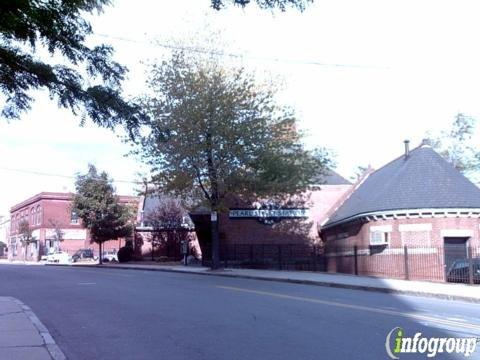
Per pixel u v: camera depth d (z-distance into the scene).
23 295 17.19
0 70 7.23
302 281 22.00
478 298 15.27
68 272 29.39
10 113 7.90
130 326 10.99
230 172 29.17
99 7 7.34
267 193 31.38
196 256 44.88
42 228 65.12
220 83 29.16
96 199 43.78
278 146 30.88
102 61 7.76
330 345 8.82
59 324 11.38
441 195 26.58
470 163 52.72
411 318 11.55
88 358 8.30
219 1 6.75
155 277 24.95
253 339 9.42
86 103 7.85
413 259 25.86
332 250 34.38
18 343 8.95
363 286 19.17
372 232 28.45
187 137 28.58
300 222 38.91
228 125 28.70
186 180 29.27
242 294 16.81
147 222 45.75
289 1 6.61
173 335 9.94
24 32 6.66
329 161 33.91
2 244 89.69
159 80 28.69
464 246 25.94
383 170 35.22
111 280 22.83
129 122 8.37
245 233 38.41
